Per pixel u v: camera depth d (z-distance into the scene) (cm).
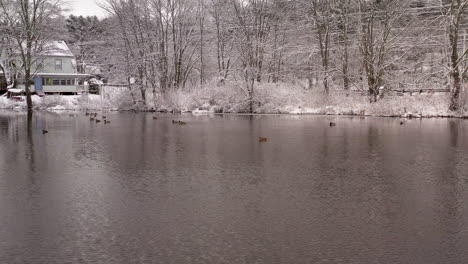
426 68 5153
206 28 5850
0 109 5912
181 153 2011
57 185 1409
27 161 1830
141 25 5562
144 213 1110
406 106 4003
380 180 1454
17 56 6688
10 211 1135
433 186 1370
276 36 5450
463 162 1752
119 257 845
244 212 1113
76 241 927
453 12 3797
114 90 5903
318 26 4716
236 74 4884
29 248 893
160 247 890
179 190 1334
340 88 4753
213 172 1590
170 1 5475
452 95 3866
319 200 1221
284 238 933
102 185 1404
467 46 4178
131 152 2050
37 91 7225
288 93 4809
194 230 985
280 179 1473
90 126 3366
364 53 4319
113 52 5928
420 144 2250
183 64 5872
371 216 1076
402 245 891
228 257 838
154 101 5434
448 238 927
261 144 2291
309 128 3077
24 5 5488
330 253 853
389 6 4200
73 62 8575
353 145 2236
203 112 4925
